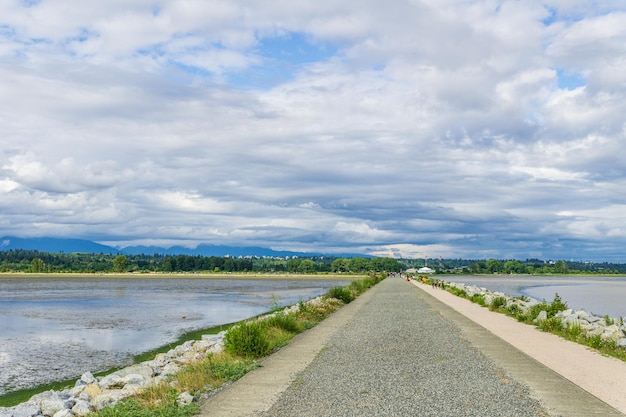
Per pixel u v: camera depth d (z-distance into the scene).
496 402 8.78
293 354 13.91
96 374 17.39
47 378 17.08
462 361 12.61
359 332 18.61
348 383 10.28
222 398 9.30
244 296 61.91
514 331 18.78
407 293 47.75
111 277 153.62
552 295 73.12
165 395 9.52
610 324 20.31
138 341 24.77
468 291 44.50
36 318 35.41
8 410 9.88
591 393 9.45
